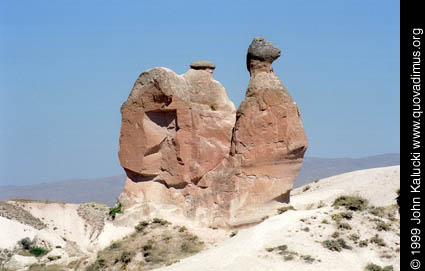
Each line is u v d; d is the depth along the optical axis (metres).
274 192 55.88
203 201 58.34
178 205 59.16
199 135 59.28
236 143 56.78
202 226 57.56
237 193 56.50
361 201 52.78
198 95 61.97
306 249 44.62
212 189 58.25
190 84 62.00
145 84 59.91
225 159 58.69
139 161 60.03
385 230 47.50
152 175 60.19
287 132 55.91
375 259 44.56
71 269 56.12
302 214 49.41
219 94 62.47
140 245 55.72
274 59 56.97
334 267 43.03
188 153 59.28
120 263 54.06
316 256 43.97
